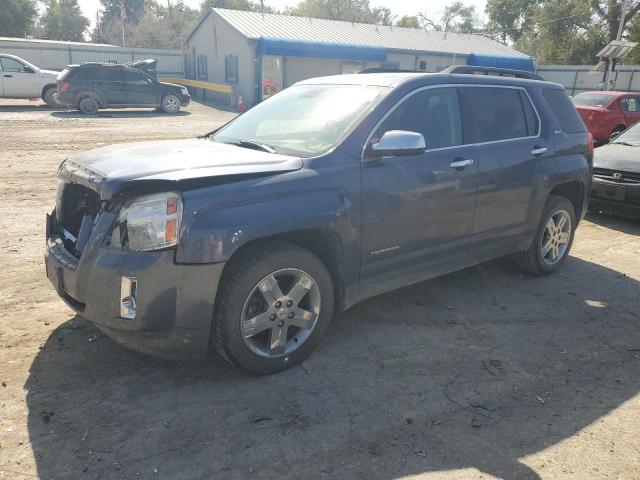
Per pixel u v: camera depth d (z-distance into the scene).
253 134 4.18
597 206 7.67
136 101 20.81
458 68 4.53
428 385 3.40
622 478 2.64
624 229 7.45
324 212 3.36
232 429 2.91
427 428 2.98
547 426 3.03
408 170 3.84
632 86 32.66
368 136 3.69
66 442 2.75
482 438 2.90
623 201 7.31
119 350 3.64
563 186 5.51
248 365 3.31
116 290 2.96
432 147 4.09
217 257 2.98
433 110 4.15
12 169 9.66
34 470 2.55
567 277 5.47
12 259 5.24
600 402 3.29
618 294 5.05
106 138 14.00
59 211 3.65
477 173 4.32
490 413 3.13
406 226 3.90
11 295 4.42
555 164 5.05
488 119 4.56
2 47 31.59
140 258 2.92
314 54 27.20
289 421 2.99
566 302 4.82
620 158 7.54
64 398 3.11
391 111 3.85
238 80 28.38
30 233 6.09
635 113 14.39
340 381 3.41
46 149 12.00
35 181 8.82
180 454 2.70
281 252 3.26
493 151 4.49
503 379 3.51
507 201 4.66
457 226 4.29
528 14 54.06
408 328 4.19
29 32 56.09
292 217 3.22
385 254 3.84
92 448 2.72
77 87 19.55
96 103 20.02
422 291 4.96
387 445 2.83
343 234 3.52
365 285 3.81
